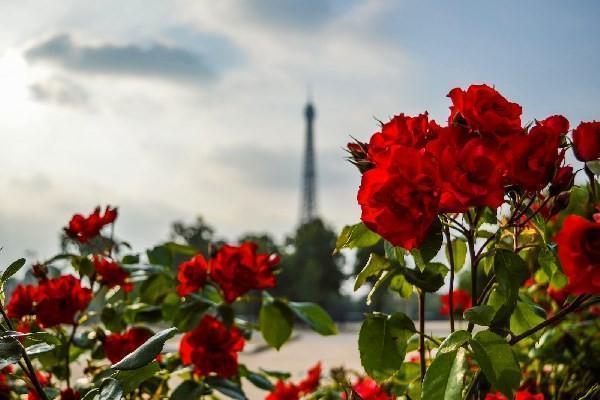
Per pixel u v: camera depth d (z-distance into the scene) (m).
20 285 3.16
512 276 2.04
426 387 1.82
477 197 1.80
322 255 60.28
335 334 3.45
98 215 3.57
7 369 2.98
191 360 3.12
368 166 2.03
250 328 3.61
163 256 3.85
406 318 2.29
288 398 3.94
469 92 1.95
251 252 3.33
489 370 1.80
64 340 3.25
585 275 1.53
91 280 3.48
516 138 1.86
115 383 1.93
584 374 4.02
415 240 1.81
